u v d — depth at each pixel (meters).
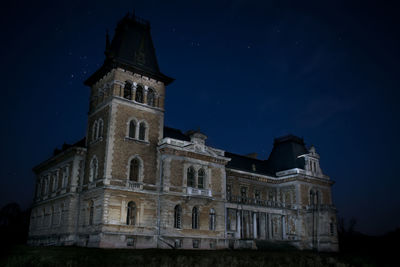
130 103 49.06
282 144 72.69
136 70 50.50
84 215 47.22
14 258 30.89
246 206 57.50
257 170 67.25
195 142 51.34
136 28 55.66
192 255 39.22
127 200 44.88
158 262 32.56
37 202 61.09
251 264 35.38
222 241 50.41
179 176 48.66
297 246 60.31
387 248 63.62
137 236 44.12
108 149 45.38
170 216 46.34
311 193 66.44
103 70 51.12
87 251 36.91
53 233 51.75
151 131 49.97
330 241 60.09
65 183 52.50
